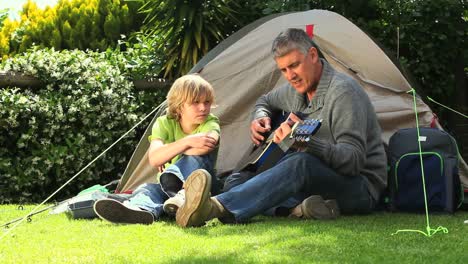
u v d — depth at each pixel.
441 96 6.42
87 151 5.28
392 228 2.91
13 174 5.04
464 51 6.23
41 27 6.90
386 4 6.17
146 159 4.41
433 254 2.32
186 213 2.91
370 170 3.32
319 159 3.07
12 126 5.01
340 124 3.18
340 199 3.21
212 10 6.12
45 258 2.34
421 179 3.44
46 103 5.12
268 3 6.11
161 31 6.09
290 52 3.23
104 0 7.06
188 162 3.23
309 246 2.46
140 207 3.14
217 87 4.40
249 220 3.09
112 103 5.43
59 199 5.23
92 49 6.86
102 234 2.83
